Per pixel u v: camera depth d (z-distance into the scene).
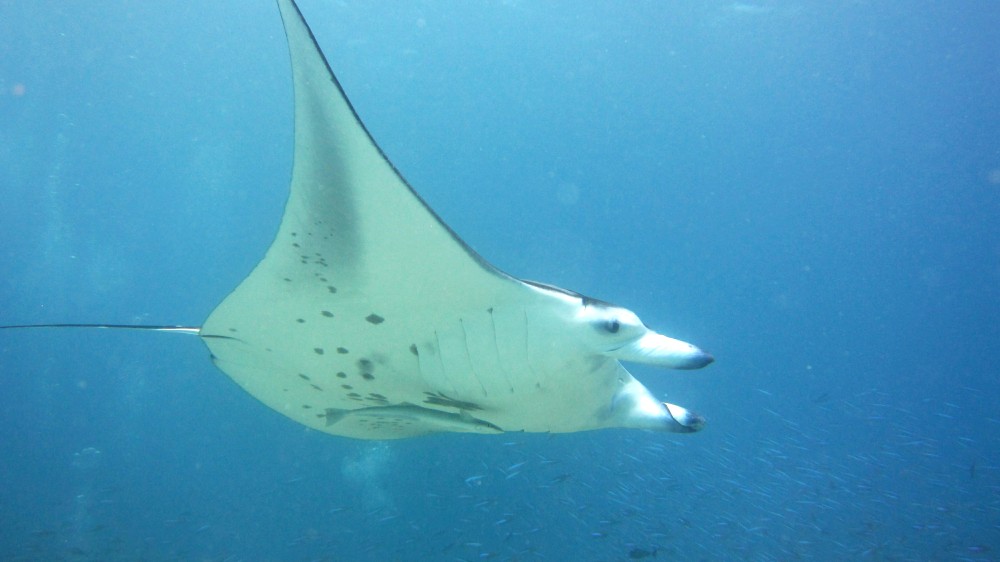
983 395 31.34
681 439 10.27
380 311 2.08
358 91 32.47
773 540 7.44
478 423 2.42
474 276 1.92
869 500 9.26
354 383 2.40
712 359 2.21
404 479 8.93
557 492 7.41
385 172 1.74
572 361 2.13
